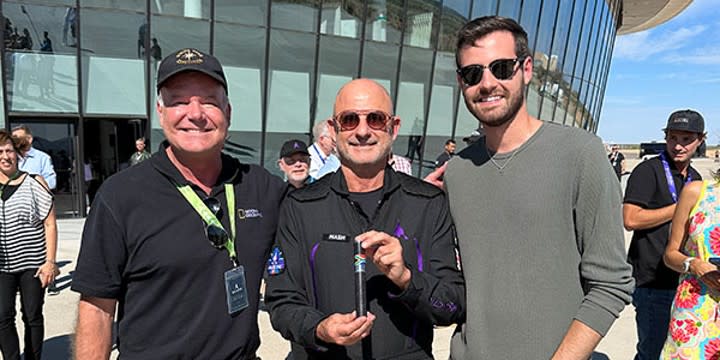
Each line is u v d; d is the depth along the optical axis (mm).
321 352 2090
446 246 2197
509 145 2084
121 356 1925
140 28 12164
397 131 2324
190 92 1963
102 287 1860
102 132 12375
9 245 3660
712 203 2689
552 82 19828
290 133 13672
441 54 15383
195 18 12438
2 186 3699
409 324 2102
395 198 2209
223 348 1947
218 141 2029
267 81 13211
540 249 1966
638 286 3492
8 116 11602
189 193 1971
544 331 1948
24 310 3785
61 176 12203
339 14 13695
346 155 2211
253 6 12828
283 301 2121
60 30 11680
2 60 11414
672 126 3318
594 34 22797
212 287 1941
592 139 1949
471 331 2086
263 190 2217
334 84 13977
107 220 1865
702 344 2709
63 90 11898
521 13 17375
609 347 4840
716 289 2609
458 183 2219
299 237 2184
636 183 3449
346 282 2082
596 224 1882
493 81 2016
